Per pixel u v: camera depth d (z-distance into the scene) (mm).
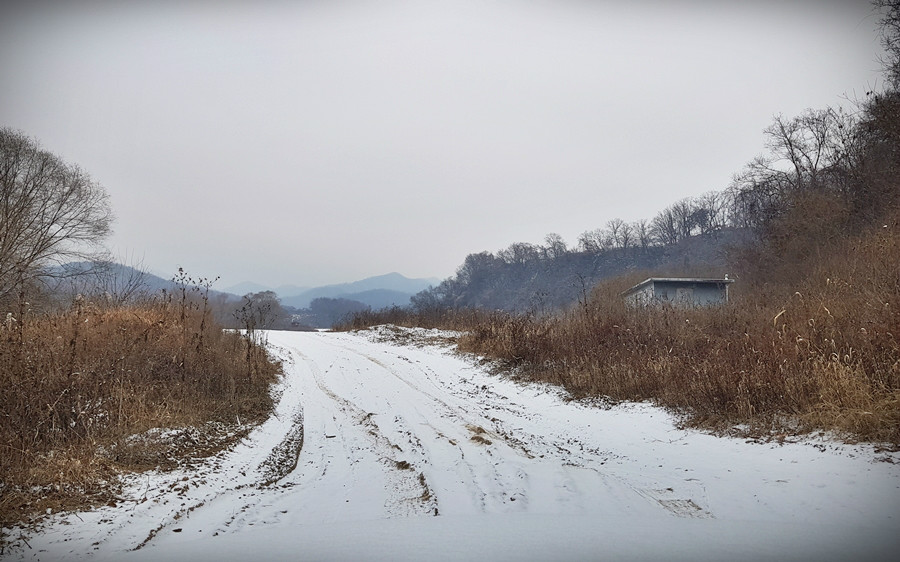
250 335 21906
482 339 20875
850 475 6719
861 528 5312
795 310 13695
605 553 4859
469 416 12375
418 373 18078
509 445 9961
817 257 24141
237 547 5246
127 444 8359
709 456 8430
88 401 9289
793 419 9195
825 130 33219
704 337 14359
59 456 7375
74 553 5152
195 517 6422
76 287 20969
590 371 14273
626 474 7883
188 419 10242
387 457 9414
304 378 17766
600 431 10695
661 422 10719
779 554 4738
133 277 20562
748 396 9898
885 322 10352
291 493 7645
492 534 5504
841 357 10031
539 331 18547
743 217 48719
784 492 6500
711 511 6230
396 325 31828
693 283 32500
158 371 12336
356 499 7332
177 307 17656
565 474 8039
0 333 11008
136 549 5289
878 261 16094
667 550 4902
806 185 32469
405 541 5332
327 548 5160
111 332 13836
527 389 14742
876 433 7805
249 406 12594
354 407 13547
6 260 18656
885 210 23156
